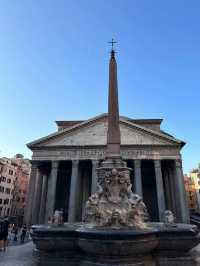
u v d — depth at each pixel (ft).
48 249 36.09
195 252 45.19
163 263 34.65
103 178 41.11
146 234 31.96
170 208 153.58
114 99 48.91
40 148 148.05
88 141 147.74
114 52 55.01
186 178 310.04
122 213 35.94
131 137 147.64
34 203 142.51
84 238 32.68
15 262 39.68
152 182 167.94
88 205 40.29
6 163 247.29
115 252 30.48
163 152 142.82
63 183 172.55
